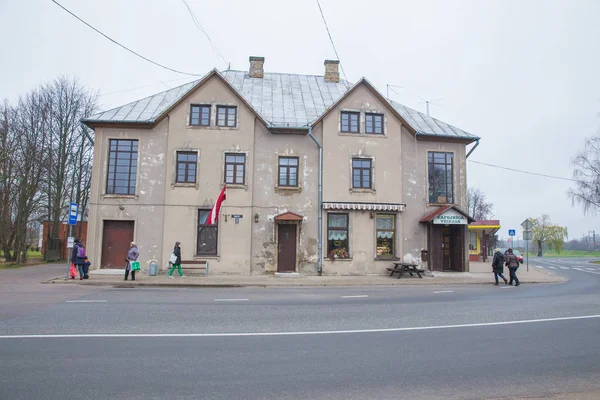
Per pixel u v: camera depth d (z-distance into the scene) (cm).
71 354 645
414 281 1984
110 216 2142
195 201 2177
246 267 2164
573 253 8175
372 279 2055
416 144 2383
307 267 2208
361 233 2256
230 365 601
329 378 552
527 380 555
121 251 2162
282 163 2277
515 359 648
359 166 2309
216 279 1947
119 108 2281
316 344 726
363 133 2320
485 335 805
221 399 476
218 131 2233
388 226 2308
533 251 8194
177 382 529
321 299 1338
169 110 2205
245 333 805
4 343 708
